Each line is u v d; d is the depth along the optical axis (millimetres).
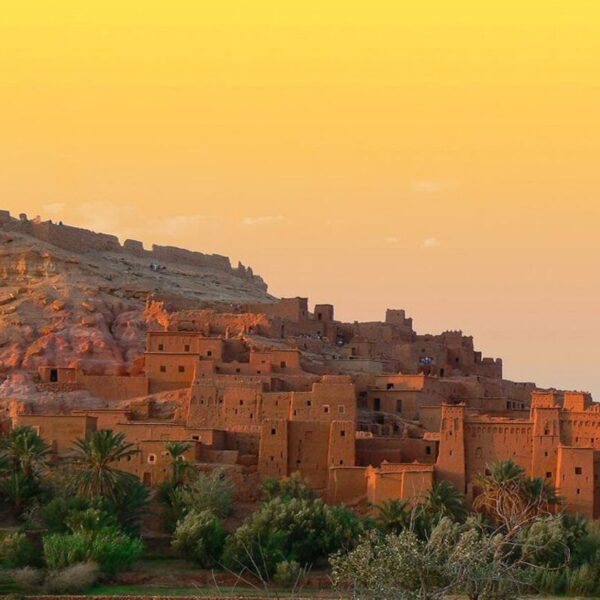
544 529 183500
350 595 103688
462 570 99250
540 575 182250
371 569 102438
